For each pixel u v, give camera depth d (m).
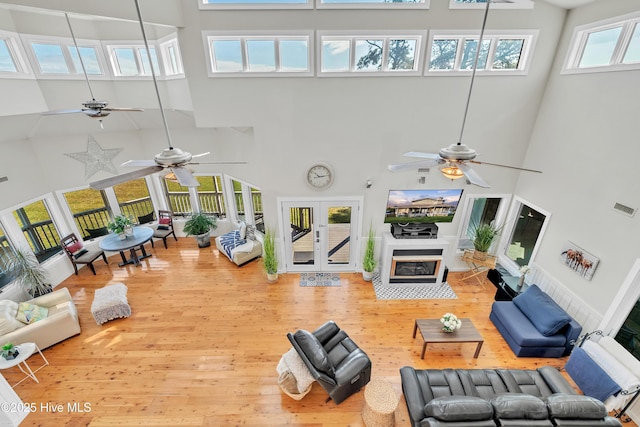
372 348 4.42
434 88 4.89
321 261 6.24
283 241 6.04
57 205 6.10
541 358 4.21
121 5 3.77
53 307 4.92
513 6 4.43
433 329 4.17
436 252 5.56
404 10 4.42
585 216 4.21
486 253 5.74
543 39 4.62
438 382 3.43
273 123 5.09
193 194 7.51
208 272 6.34
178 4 4.33
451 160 2.91
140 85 5.91
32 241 5.88
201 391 3.80
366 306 5.30
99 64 5.69
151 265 6.62
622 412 3.34
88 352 4.38
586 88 4.15
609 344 3.62
